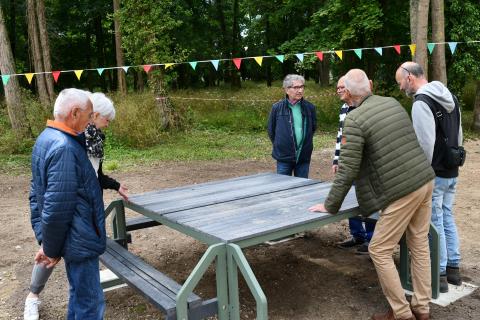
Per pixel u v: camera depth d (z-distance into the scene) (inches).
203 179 323.3
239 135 527.5
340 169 118.5
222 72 1148.5
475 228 202.8
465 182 291.3
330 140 482.6
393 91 594.2
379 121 115.6
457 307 134.0
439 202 137.9
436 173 134.7
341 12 558.3
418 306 125.1
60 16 1003.3
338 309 136.6
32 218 112.0
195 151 430.0
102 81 1120.8
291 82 188.2
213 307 106.7
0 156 416.2
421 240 124.4
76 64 1112.2
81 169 98.2
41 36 590.9
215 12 1039.6
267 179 179.6
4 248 195.0
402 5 561.0
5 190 305.7
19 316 137.4
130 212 245.9
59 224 95.0
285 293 147.9
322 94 612.7
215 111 596.4
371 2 535.5
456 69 489.1
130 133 452.1
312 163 374.0
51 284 158.2
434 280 137.8
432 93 129.2
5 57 433.4
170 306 101.4
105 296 148.6
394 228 118.0
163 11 514.3
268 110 584.4
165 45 516.7
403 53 581.0
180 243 198.4
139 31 499.2
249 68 1278.3
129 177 333.7
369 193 118.6
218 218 124.3
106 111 131.0
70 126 98.8
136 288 113.1
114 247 142.6
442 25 394.0
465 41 486.6
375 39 590.6
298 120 194.2
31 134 450.0
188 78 1068.5
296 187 161.9
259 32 1032.2
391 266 120.1
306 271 164.2
